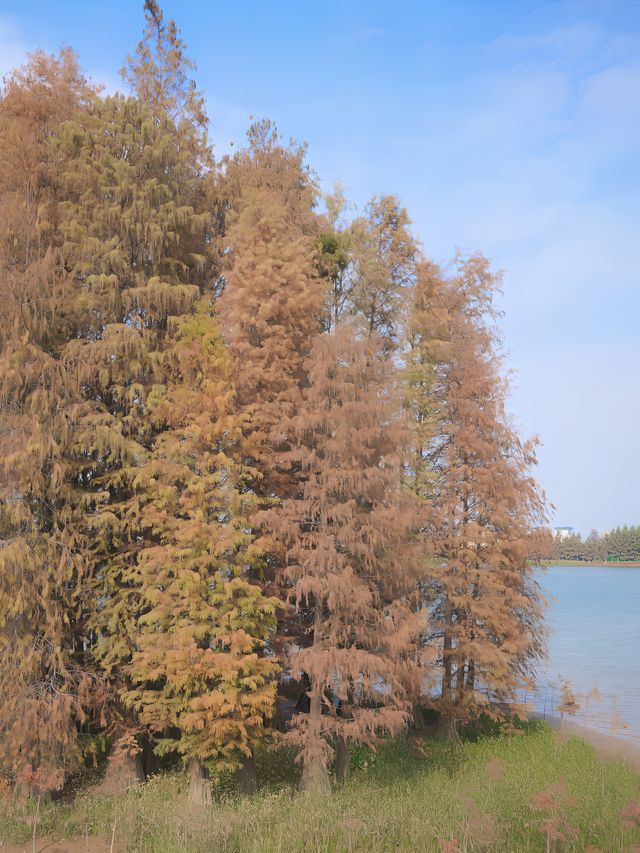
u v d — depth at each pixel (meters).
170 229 22.20
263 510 19.86
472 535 24.94
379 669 18.31
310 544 19.14
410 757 22.91
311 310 21.64
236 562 18.67
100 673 19.89
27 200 20.19
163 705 18.53
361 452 19.25
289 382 20.39
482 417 25.77
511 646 24.19
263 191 23.86
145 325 21.62
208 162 25.61
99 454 20.14
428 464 26.77
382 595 20.28
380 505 19.39
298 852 14.20
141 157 21.86
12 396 19.30
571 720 31.84
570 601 119.19
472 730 27.02
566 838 14.69
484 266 27.70
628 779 20.94
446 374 27.23
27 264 19.86
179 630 17.62
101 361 20.06
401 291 26.80
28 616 18.34
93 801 18.22
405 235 27.62
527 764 22.33
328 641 19.06
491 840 14.30
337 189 28.36
